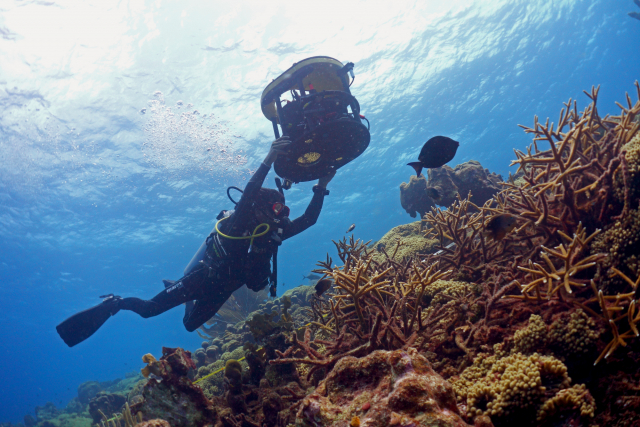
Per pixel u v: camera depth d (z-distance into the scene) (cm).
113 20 1456
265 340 410
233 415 355
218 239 443
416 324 334
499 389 225
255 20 1614
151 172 2286
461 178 745
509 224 259
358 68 2019
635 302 235
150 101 1777
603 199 305
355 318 364
